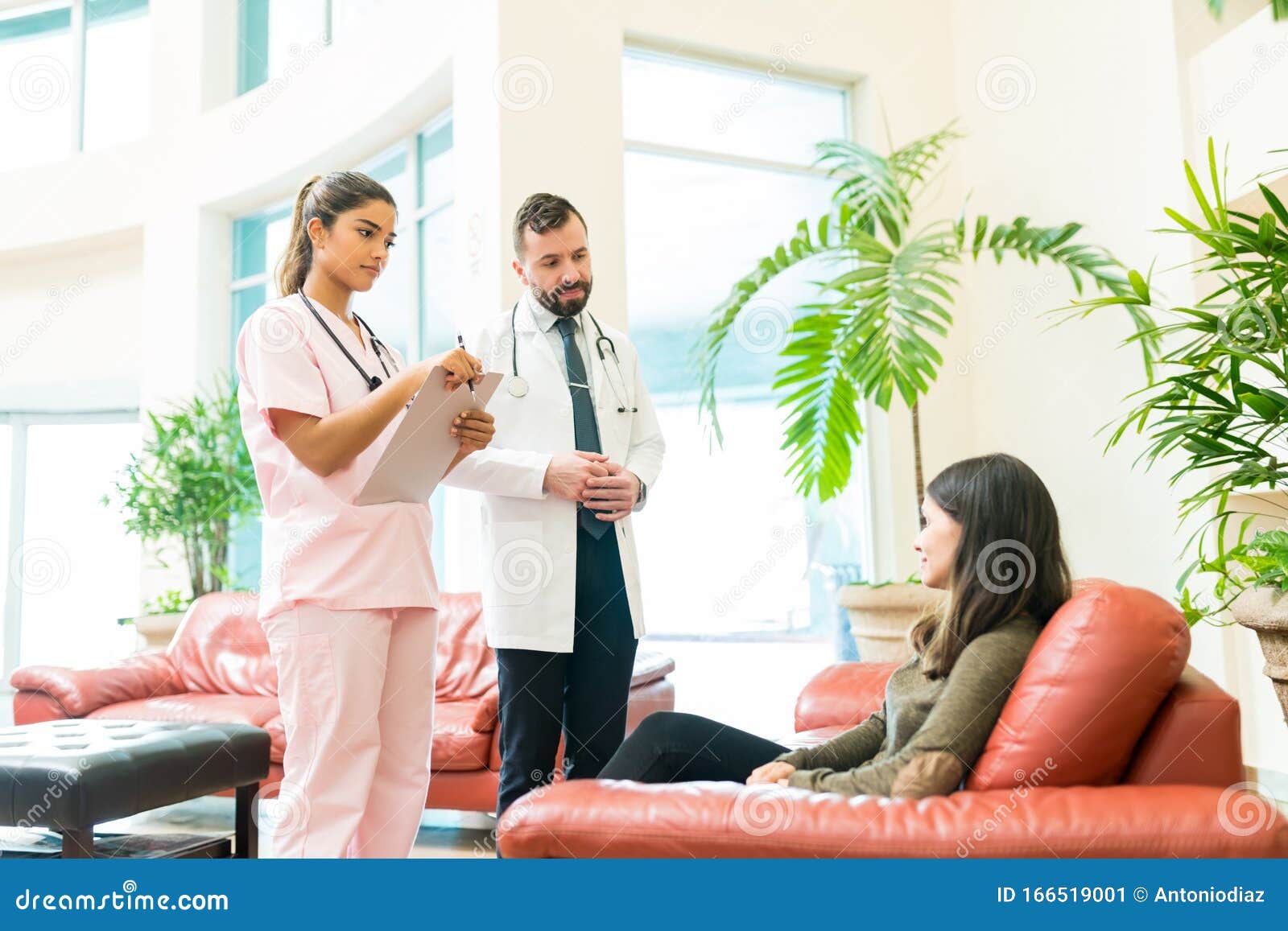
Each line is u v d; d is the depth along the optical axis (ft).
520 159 13.32
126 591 27.53
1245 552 7.82
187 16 23.09
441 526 18.06
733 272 15.29
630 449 7.86
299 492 5.77
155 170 23.17
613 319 13.66
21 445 27.71
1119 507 13.33
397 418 6.16
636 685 10.66
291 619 5.71
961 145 16.30
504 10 13.35
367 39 18.22
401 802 6.12
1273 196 7.34
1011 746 4.09
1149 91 12.69
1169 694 4.28
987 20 15.66
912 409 13.30
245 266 23.09
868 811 3.77
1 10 25.70
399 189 19.24
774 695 15.06
